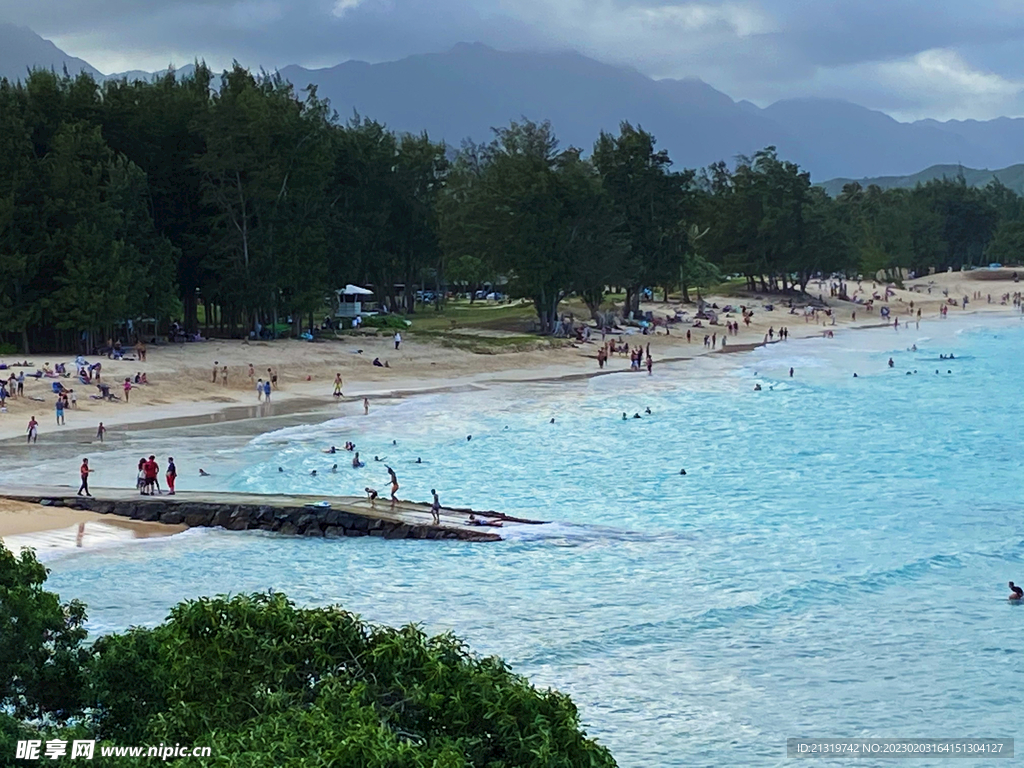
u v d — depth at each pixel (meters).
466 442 72.69
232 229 111.94
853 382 107.19
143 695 18.72
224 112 109.12
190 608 19.75
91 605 38.28
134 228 103.69
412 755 15.41
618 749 28.02
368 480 60.72
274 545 47.09
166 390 92.00
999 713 30.02
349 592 40.56
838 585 40.84
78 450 68.12
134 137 111.38
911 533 49.06
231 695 18.03
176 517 50.50
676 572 43.00
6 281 96.81
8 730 16.56
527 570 43.28
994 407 90.00
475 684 18.08
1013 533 48.81
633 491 58.28
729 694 31.41
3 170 97.56
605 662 33.59
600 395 96.75
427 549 46.44
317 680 18.17
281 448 69.62
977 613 38.03
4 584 19.31
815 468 64.50
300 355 109.00
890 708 30.33
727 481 60.88
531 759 16.95
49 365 92.00
